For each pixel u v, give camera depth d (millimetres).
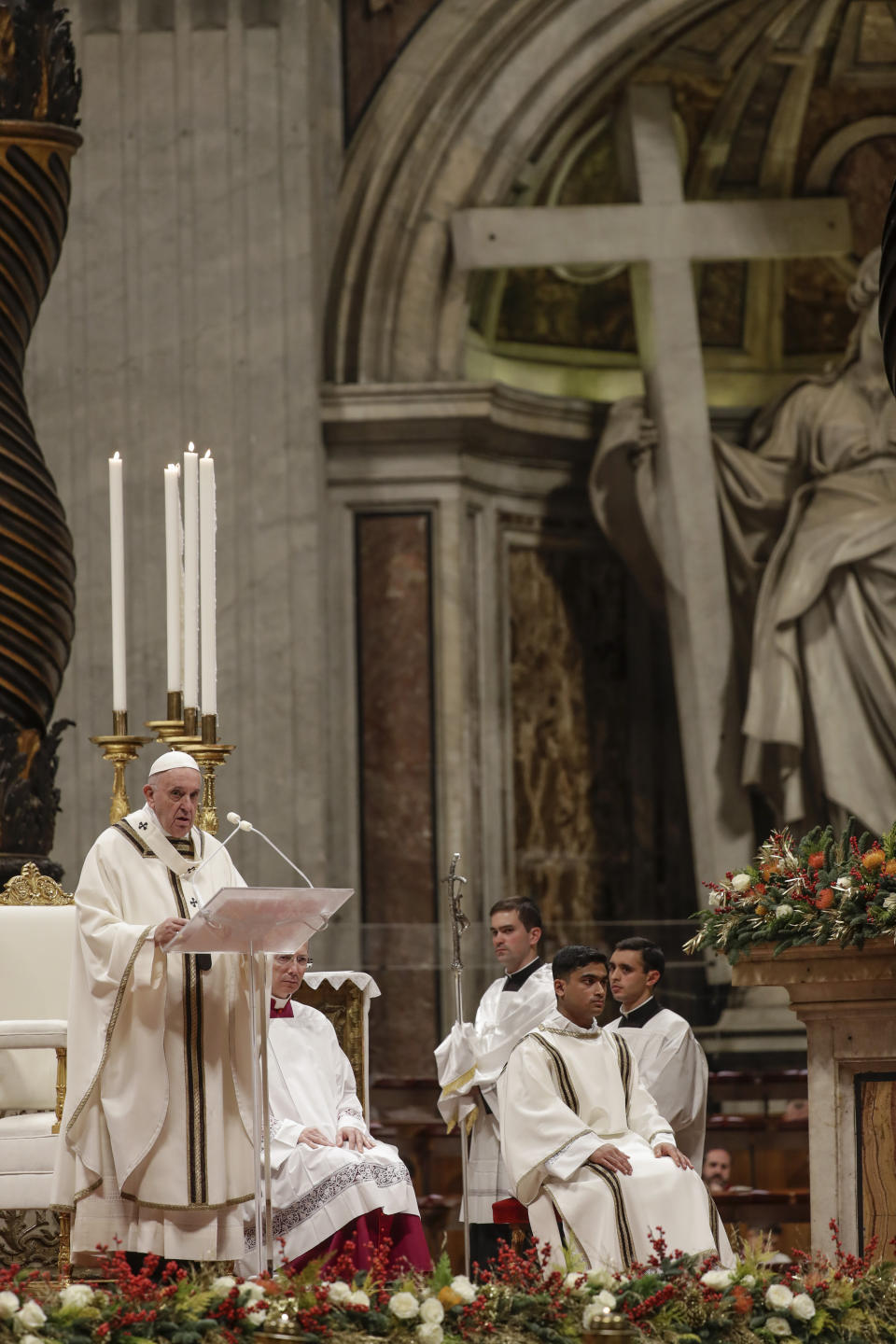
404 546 32750
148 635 31344
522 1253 17531
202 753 17703
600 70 32719
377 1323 14008
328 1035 18984
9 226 22172
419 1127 27906
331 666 32594
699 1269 15539
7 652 21703
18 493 21656
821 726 30906
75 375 31844
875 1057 17234
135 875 16594
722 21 32750
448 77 32562
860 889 16938
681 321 32250
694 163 34625
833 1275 15695
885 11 33094
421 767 32562
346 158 32906
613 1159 16766
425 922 32375
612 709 34688
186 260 31969
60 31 22688
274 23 32125
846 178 34688
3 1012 18719
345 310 32688
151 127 32156
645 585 33688
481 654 33219
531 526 34219
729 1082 29250
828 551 31172
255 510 31812
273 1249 17344
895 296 17781
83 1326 13375
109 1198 16062
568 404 33938
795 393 33375
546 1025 17719
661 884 34625
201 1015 16188
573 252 32219
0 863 21438
